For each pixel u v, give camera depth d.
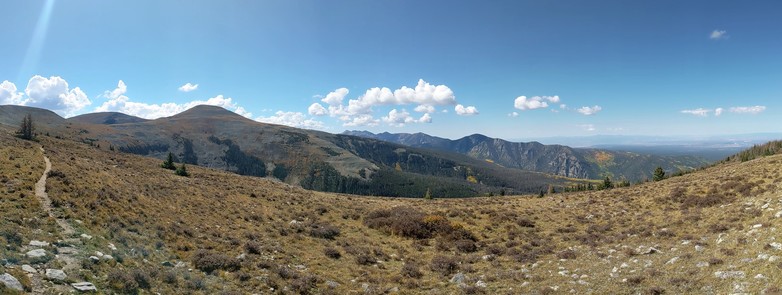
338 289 19.17
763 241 18.03
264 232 29.66
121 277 14.31
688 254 19.59
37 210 20.53
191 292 15.49
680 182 50.66
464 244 29.91
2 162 30.48
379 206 51.31
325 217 38.97
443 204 55.41
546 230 35.00
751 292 13.35
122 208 25.52
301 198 49.56
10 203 20.33
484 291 18.62
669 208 35.34
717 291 14.28
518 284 19.44
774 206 24.22
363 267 23.97
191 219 28.75
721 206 30.69
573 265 22.11
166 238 22.33
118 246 18.69
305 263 23.30
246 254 21.94
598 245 26.91
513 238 32.38
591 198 51.00
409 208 46.06
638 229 29.25
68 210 21.62
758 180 35.34
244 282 17.97
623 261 21.30
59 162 38.34
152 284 15.09
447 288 19.67
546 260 24.44
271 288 17.72
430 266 24.14
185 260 19.64
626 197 45.97
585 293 16.50
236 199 41.81
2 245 14.50
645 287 16.06
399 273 22.80
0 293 10.88
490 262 25.31
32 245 15.52
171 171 67.81
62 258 15.08
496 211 44.44
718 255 18.23
